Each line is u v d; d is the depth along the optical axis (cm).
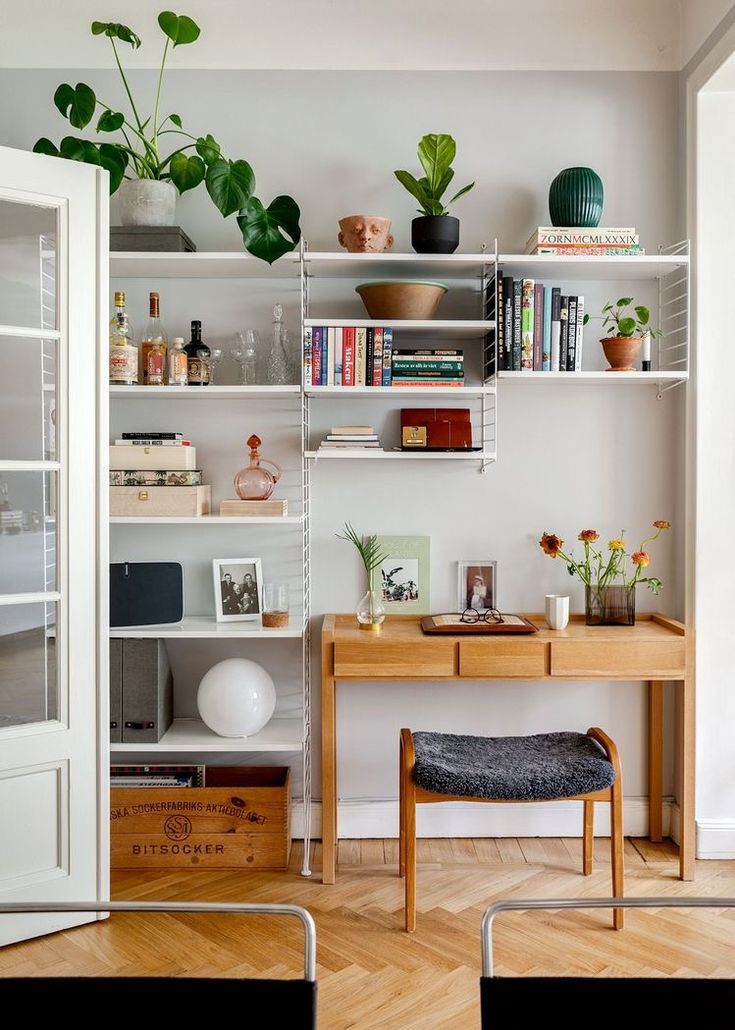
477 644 286
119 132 317
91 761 264
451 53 317
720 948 246
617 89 319
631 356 304
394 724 325
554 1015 120
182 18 293
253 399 320
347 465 322
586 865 293
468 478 323
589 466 324
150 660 297
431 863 302
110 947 246
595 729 285
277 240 285
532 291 298
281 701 325
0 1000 121
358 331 297
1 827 251
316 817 325
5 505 254
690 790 290
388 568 323
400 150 319
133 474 295
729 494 305
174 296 320
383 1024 212
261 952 243
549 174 319
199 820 297
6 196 248
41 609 258
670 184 319
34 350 256
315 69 318
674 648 289
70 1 313
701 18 298
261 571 320
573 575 325
